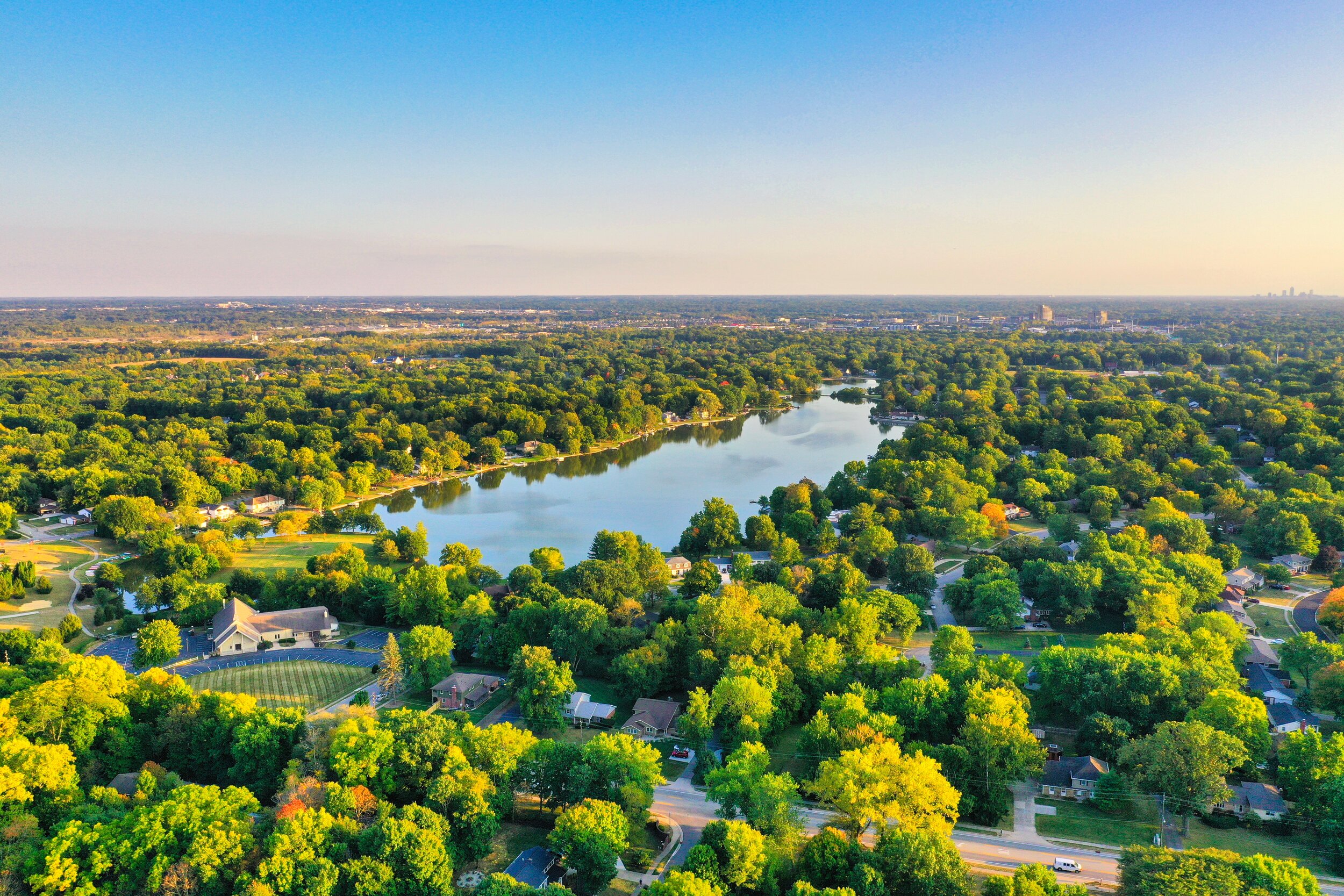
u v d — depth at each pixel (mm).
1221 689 138500
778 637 163750
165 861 96188
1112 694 143125
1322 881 109438
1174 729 126812
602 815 108000
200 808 103625
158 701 139500
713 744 144500
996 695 138625
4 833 100375
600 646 177375
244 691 163750
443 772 115812
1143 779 125188
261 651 183750
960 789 123938
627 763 120312
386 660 160625
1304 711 150500
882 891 99938
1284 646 167625
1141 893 95000
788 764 138250
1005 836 119750
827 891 96688
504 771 118812
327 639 191625
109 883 97188
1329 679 147250
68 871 95688
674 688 167750
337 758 116250
